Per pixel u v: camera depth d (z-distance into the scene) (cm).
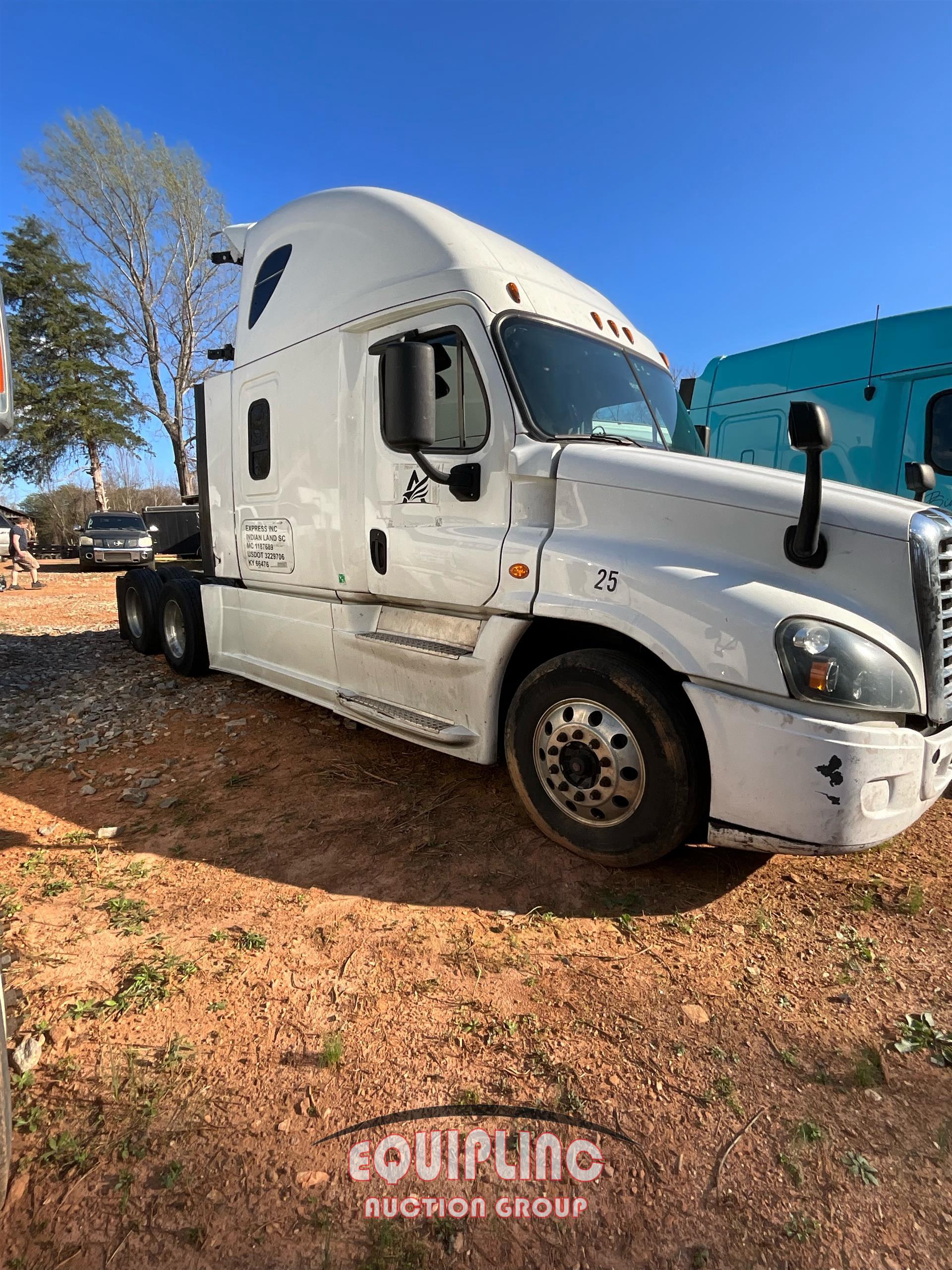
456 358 355
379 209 396
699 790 282
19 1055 205
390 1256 153
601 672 294
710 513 284
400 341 375
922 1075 202
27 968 250
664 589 277
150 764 459
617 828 301
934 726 270
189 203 2797
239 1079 201
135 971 248
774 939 265
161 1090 197
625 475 303
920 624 259
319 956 257
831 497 276
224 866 324
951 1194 166
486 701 342
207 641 631
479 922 277
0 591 1575
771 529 274
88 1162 175
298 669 498
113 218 2781
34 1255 154
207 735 507
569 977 245
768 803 258
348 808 380
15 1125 185
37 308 3272
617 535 304
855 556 263
